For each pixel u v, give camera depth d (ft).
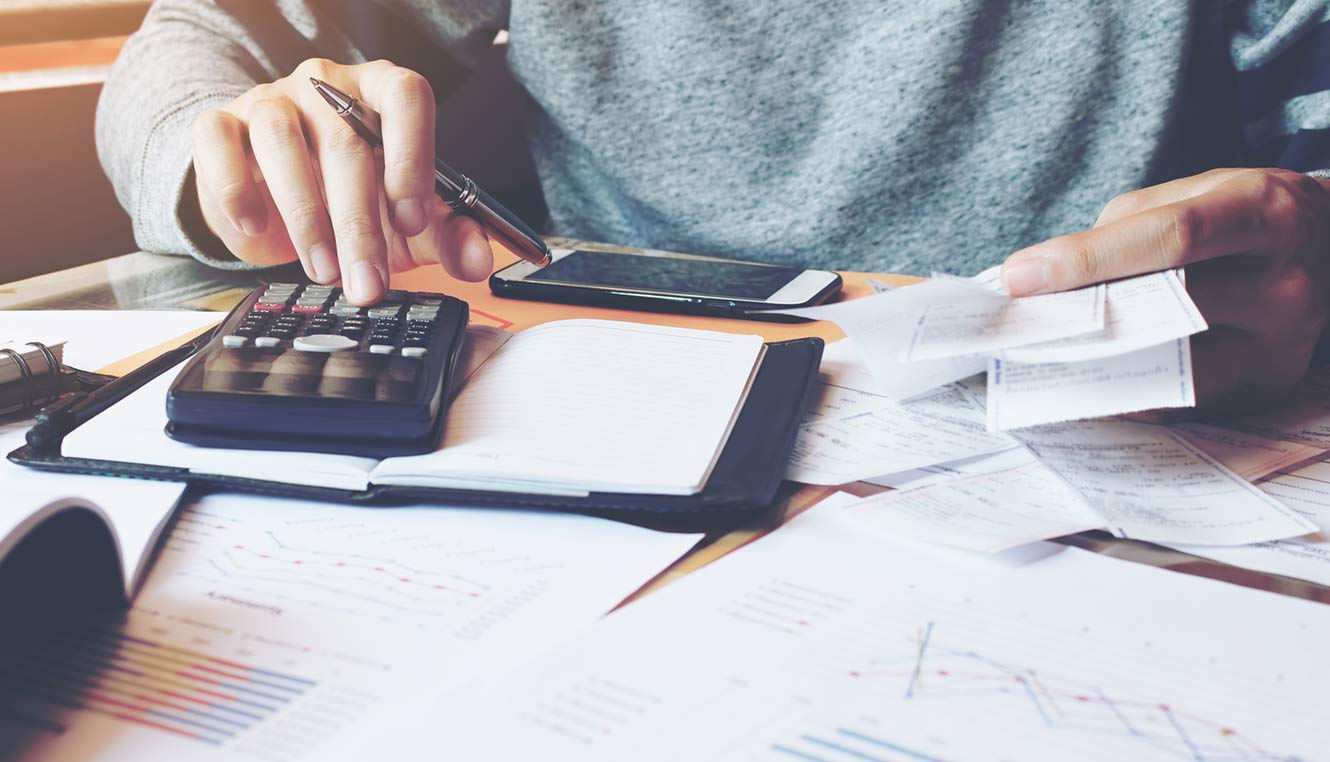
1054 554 1.09
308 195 1.68
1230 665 0.88
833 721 0.81
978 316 1.35
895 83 2.89
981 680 0.86
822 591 1.01
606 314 1.93
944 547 1.09
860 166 2.98
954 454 1.35
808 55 3.00
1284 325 1.46
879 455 1.34
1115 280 1.36
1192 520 1.16
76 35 3.25
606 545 1.10
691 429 1.28
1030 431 1.42
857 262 3.10
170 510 1.15
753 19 3.00
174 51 2.62
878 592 1.00
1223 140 2.98
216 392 1.23
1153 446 1.38
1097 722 0.81
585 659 0.89
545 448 1.22
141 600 0.99
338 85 1.92
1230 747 0.78
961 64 2.85
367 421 1.21
